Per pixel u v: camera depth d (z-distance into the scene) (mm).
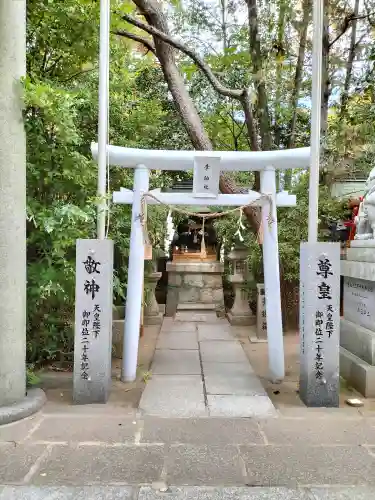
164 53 6867
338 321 3891
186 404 3826
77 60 5145
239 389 4242
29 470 2709
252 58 6906
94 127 5352
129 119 6508
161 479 2613
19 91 3549
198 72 9258
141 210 4613
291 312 7422
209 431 3293
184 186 11109
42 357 4988
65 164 4391
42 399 3785
